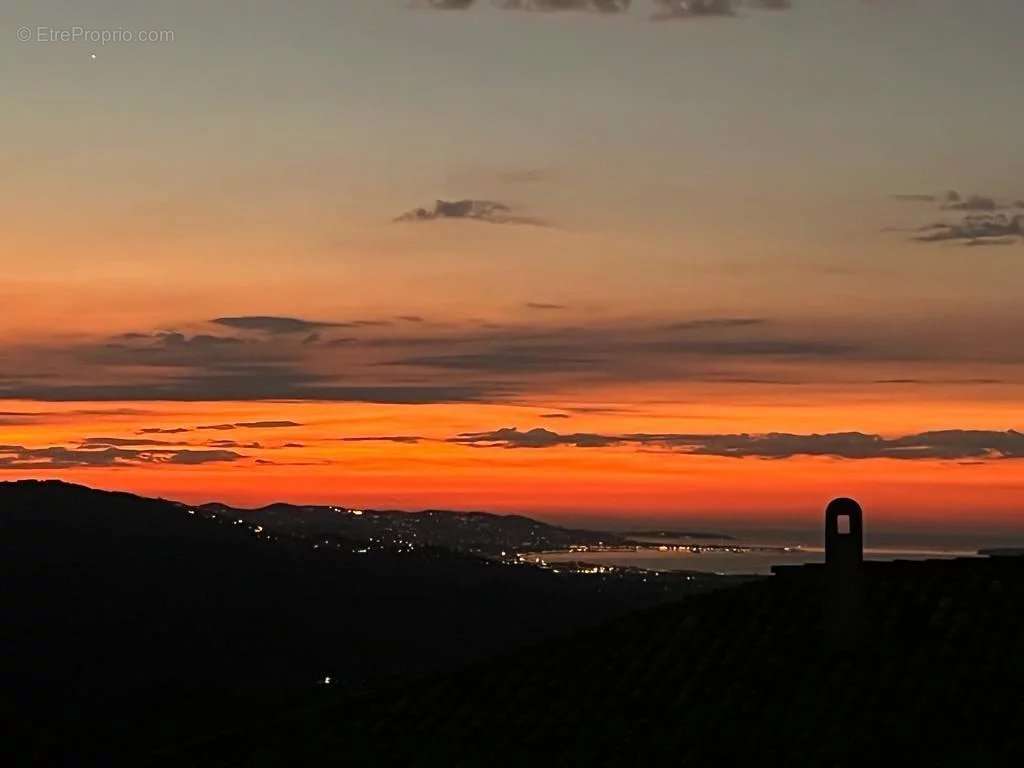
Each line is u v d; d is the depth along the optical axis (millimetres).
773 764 13508
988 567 16359
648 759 14125
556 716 15414
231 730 17562
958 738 13195
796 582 17141
